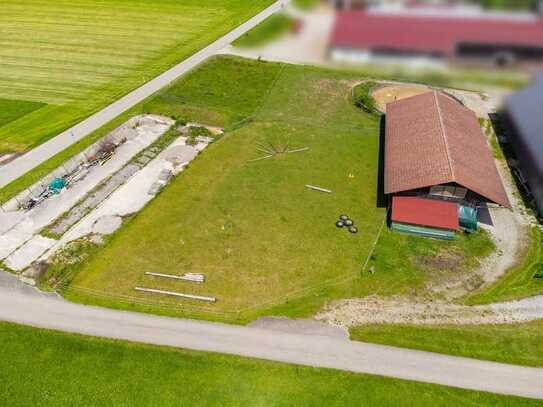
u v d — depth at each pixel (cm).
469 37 5822
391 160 4497
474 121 5088
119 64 6644
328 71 6656
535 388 2812
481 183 4019
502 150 5044
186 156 4909
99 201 4278
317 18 7269
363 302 3356
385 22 6328
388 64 6469
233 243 3844
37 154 4762
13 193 4266
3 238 3841
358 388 2802
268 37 7481
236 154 4947
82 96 5834
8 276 3488
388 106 5444
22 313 3222
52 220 4047
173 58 6869
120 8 8519
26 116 5372
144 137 5200
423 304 3350
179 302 3341
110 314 3234
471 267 3666
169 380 2838
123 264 3625
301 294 3419
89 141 4981
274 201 4316
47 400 2720
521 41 5600
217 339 3078
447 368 2914
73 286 3431
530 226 4072
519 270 3641
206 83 6297
